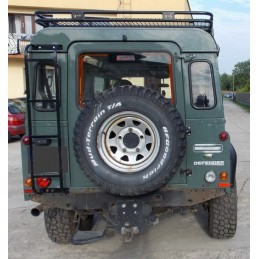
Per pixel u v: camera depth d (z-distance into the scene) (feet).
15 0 66.95
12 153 36.60
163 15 12.82
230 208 13.79
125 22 14.08
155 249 13.84
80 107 12.45
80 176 12.42
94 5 66.08
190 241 14.47
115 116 11.24
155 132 11.23
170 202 12.37
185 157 12.39
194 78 12.37
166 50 12.32
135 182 11.21
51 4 67.10
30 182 12.41
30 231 16.14
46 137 12.15
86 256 13.48
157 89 12.54
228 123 64.03
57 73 11.98
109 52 12.37
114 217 12.17
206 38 12.25
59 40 12.27
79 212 13.19
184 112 12.41
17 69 67.97
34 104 12.42
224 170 12.36
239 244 14.02
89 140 11.27
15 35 68.80
